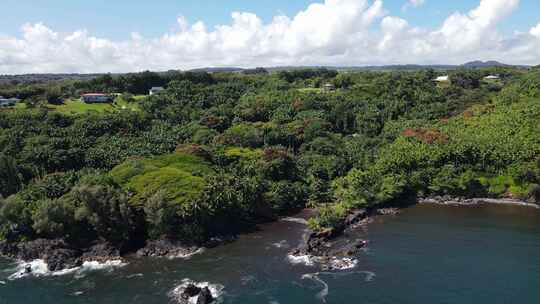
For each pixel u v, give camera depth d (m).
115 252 136.75
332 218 153.75
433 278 116.38
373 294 108.50
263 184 180.75
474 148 197.75
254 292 111.00
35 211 141.62
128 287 115.81
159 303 106.88
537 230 151.62
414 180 194.12
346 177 194.00
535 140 195.25
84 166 180.75
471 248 136.25
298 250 136.25
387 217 171.62
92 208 140.00
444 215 171.75
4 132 187.12
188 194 149.25
